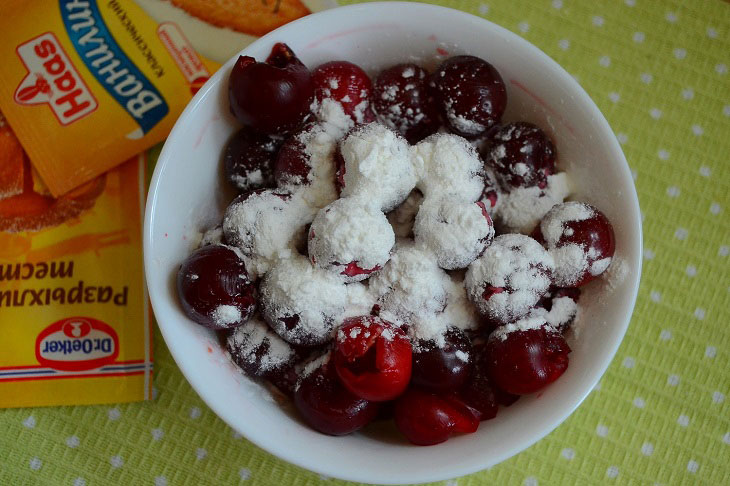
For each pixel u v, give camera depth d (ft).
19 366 1.08
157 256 0.93
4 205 1.10
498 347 0.91
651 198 1.11
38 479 1.06
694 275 1.10
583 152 0.97
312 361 0.93
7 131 1.11
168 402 1.08
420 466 0.90
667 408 1.08
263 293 0.92
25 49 1.11
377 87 0.99
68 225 1.11
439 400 0.91
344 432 0.93
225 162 0.99
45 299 1.09
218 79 0.95
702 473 1.07
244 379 0.95
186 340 0.92
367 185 0.91
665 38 1.13
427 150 0.94
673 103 1.13
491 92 0.95
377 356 0.87
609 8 1.13
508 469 1.07
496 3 1.13
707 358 1.09
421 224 0.92
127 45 1.11
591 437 1.07
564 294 0.96
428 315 0.91
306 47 0.98
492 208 0.97
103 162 1.11
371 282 0.92
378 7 0.97
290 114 0.94
